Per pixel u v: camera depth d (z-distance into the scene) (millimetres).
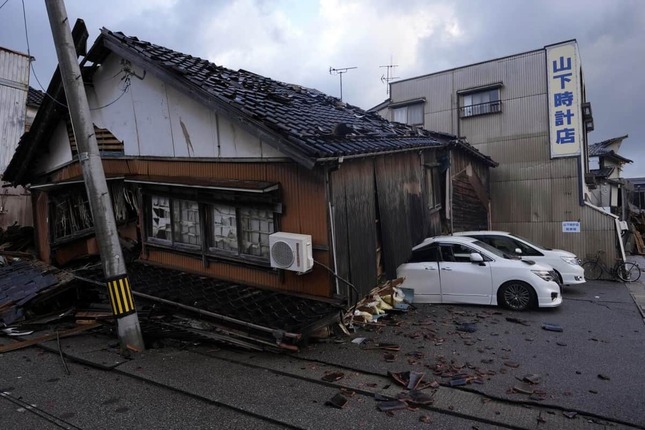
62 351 6145
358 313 7730
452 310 8875
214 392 4777
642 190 35219
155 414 4336
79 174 9570
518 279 8836
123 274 6117
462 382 5051
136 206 9180
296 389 4891
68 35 5688
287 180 6867
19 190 13266
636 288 12617
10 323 7492
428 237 11109
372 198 8000
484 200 16562
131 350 6047
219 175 7621
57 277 8719
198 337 6484
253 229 7531
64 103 9117
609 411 4359
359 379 5203
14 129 13188
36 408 4480
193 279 7945
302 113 8055
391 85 20062
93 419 4238
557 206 16391
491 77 17641
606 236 15453
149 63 7500
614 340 6891
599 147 28625
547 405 4469
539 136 16703
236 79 9227
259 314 6258
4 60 12938
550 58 16375
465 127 18172
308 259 6465
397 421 4168
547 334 7219
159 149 8383
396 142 8789
